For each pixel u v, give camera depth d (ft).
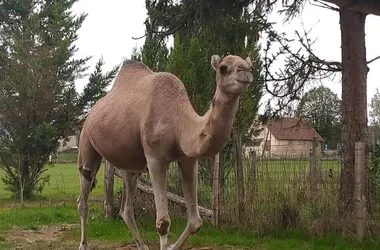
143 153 21.63
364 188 30.30
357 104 32.50
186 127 19.06
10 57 64.23
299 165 33.35
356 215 29.89
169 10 35.53
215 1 33.04
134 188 25.17
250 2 33.86
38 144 60.75
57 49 63.46
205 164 36.09
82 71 69.15
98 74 66.69
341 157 32.71
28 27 64.18
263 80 35.24
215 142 17.06
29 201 60.44
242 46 34.68
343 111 32.96
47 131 60.34
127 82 23.13
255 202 32.99
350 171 32.04
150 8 36.52
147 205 36.65
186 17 35.42
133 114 21.15
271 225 32.07
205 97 37.81
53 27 65.36
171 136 19.76
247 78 15.75
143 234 32.58
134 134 21.17
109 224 35.81
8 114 60.49
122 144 21.67
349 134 32.48
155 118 20.17
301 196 32.71
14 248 29.04
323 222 31.24
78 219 40.96
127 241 30.71
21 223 38.63
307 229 31.68
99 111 23.13
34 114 62.23
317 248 28.55
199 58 37.52
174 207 36.11
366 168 31.99
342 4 24.13
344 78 32.99
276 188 32.99
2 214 43.73
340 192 32.24
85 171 25.38
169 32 37.09
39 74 61.21
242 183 33.68
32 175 62.23
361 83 32.63
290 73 35.04
